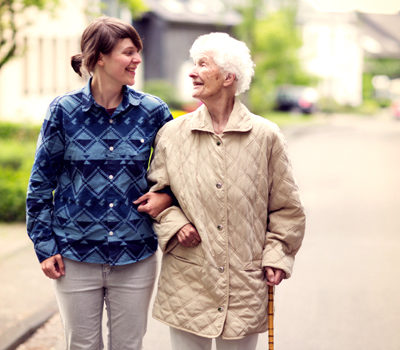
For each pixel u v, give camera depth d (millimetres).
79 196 2965
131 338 3127
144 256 3055
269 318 3070
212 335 2914
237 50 2904
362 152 19109
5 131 13789
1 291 5594
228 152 2924
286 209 3014
